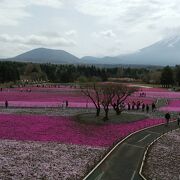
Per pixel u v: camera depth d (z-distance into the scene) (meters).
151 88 182.88
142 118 81.44
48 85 197.75
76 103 108.62
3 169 37.06
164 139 58.16
